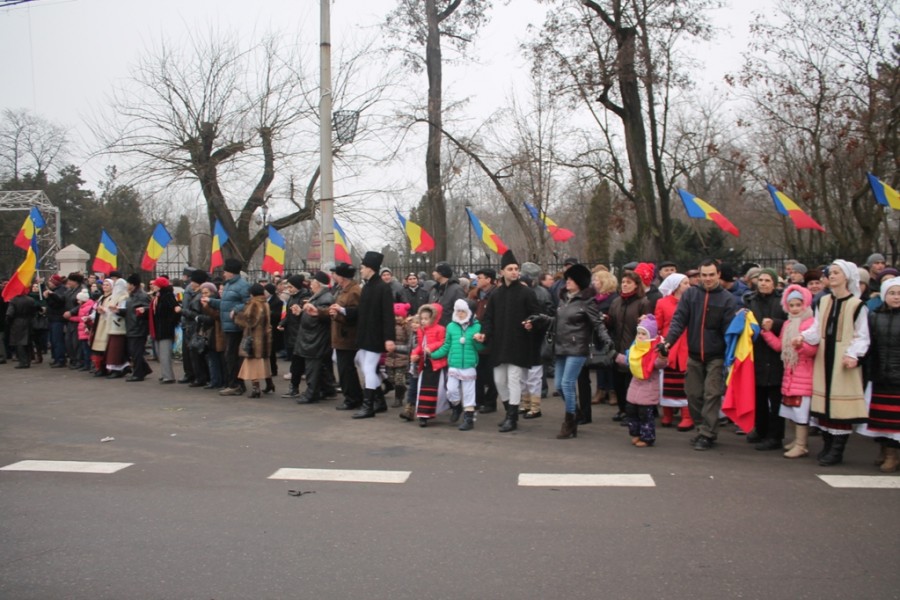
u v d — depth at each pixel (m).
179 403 10.57
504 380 8.55
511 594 3.97
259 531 5.03
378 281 9.36
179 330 16.33
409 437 8.21
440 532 4.98
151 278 19.11
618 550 4.61
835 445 6.76
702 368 7.84
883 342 6.46
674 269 10.12
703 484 6.14
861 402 6.59
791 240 26.73
